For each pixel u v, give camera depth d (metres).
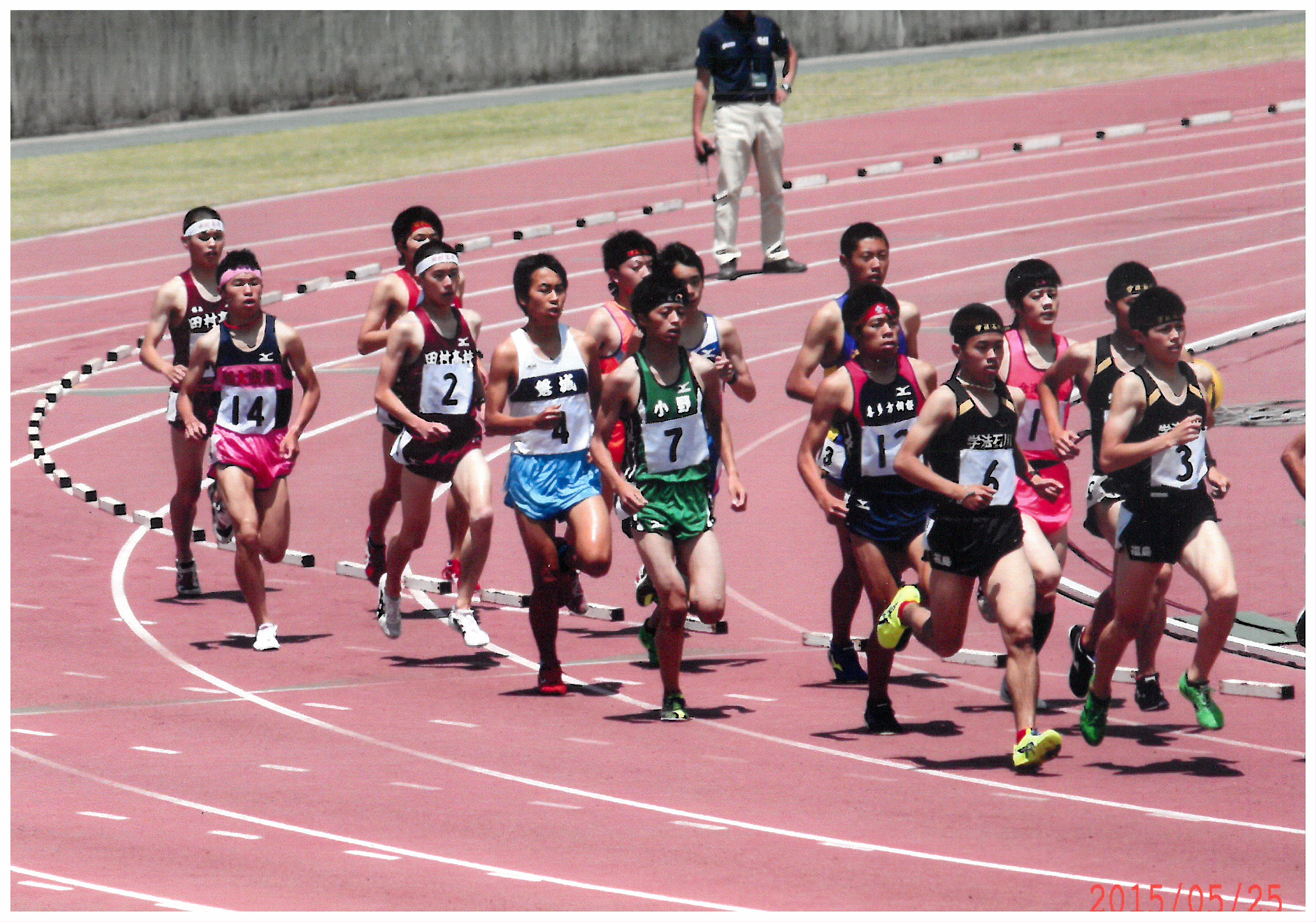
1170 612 36.97
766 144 76.25
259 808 26.09
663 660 30.83
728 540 43.38
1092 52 155.88
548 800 26.47
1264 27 165.75
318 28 147.12
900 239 85.00
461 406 34.69
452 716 31.28
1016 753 27.02
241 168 116.94
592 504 32.25
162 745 29.45
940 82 143.38
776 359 62.06
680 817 25.59
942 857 23.66
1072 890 22.23
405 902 21.81
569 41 159.00
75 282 83.38
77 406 60.81
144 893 22.19
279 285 81.38
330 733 30.22
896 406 29.23
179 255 89.19
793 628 37.16
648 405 29.94
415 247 37.50
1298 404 51.88
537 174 109.94
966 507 27.11
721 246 76.94
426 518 35.03
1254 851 23.83
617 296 35.41
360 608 39.19
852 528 29.83
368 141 126.94
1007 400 27.77
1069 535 42.66
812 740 29.73
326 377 63.31
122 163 121.12
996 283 73.38
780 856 23.73
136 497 48.94
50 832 24.88
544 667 32.78
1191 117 118.75
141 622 37.72
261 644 35.59
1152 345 27.75
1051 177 100.75
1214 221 84.94
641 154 115.94
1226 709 31.22
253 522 35.25
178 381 37.94
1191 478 27.58
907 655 35.44
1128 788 26.88
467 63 154.50
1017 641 27.20
